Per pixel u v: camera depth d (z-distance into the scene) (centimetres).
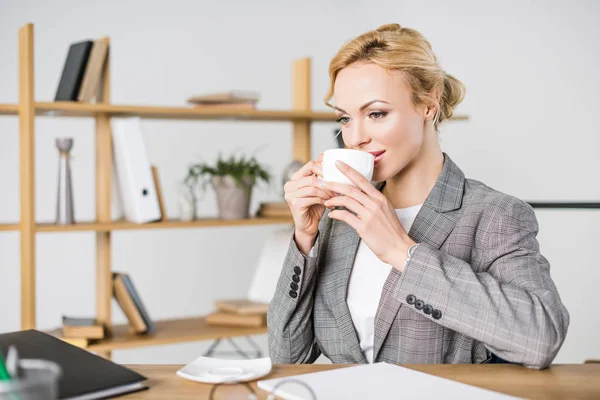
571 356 297
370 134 125
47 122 356
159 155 380
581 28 301
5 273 345
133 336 264
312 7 419
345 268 139
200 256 393
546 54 315
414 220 131
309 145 306
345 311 136
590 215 295
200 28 389
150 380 95
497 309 106
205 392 89
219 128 393
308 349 141
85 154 365
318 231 135
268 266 294
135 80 374
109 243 265
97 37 365
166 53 381
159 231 383
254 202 397
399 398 84
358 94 124
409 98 125
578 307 296
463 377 98
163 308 385
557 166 311
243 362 103
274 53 410
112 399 85
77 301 366
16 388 62
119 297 266
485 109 343
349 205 114
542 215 309
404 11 392
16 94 347
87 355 95
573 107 305
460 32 356
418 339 128
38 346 98
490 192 133
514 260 122
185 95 386
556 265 304
